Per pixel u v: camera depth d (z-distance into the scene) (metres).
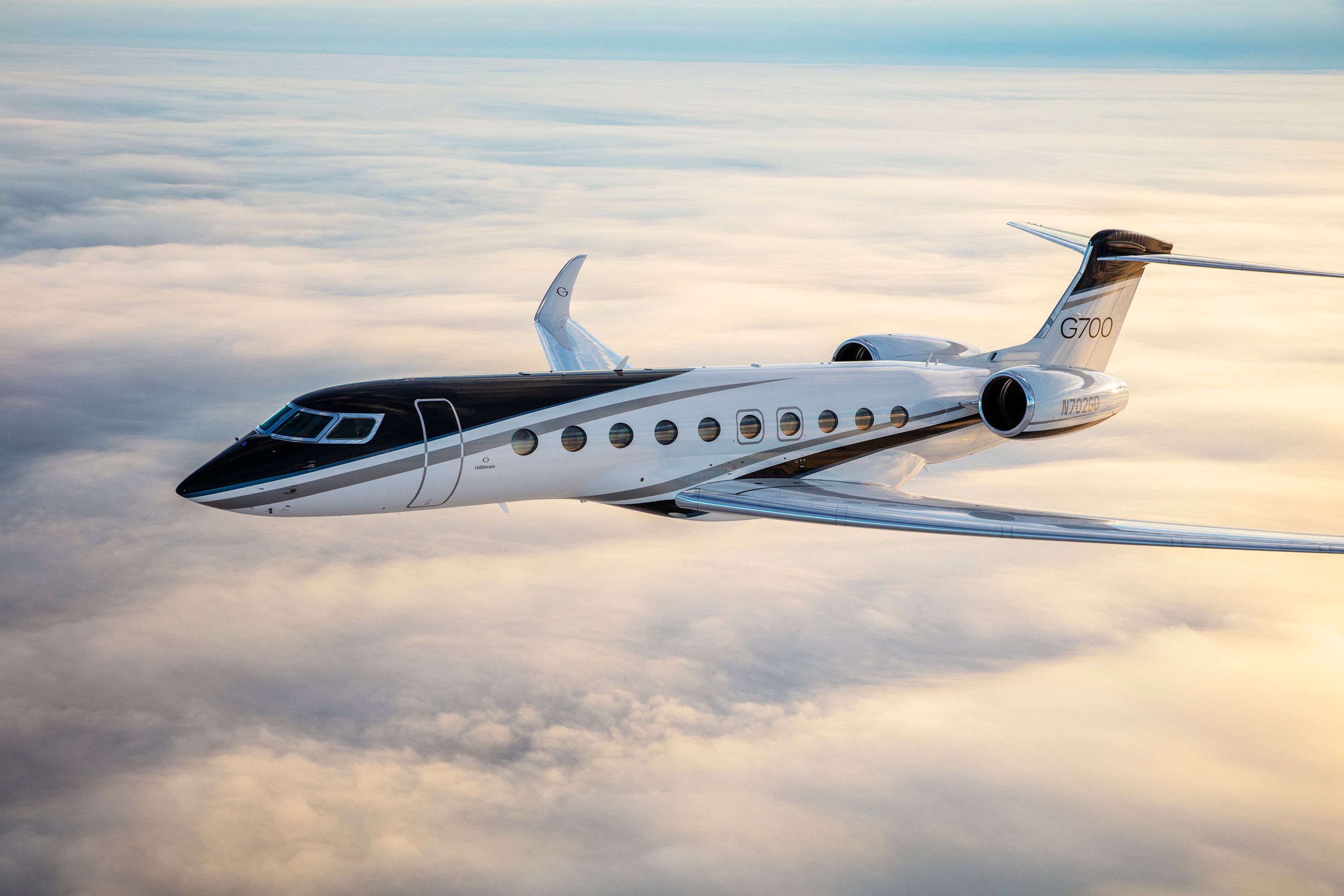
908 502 24.73
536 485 23.66
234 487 21.42
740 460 25.55
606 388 24.25
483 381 23.66
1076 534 22.45
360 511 22.55
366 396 22.31
